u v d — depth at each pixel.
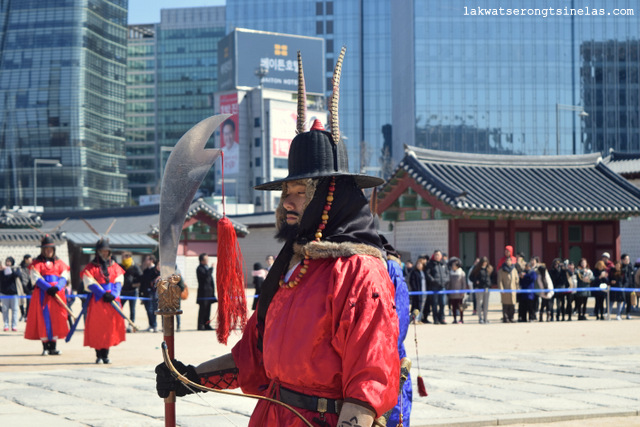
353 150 146.00
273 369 3.24
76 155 150.38
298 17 149.12
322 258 3.23
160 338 18.14
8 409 8.68
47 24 152.50
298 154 3.39
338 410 3.12
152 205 57.94
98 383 10.61
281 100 118.56
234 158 117.44
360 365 2.96
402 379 3.65
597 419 8.36
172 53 188.88
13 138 151.50
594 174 33.62
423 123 111.75
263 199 110.75
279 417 3.21
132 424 7.81
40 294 14.40
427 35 112.25
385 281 3.16
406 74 118.38
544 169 33.44
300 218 3.41
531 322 23.75
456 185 30.88
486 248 31.50
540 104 112.00
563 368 12.14
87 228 58.97
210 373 3.65
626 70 112.19
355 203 3.35
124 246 47.75
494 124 111.94
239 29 118.62
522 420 8.14
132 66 189.88
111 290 13.08
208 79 187.12
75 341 17.50
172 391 3.60
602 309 25.00
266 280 3.41
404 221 32.50
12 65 153.00
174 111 187.75
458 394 9.63
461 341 17.23
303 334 3.14
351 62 148.00
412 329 20.83
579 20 112.44
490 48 112.38
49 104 151.25
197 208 46.91
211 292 20.97
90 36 154.38
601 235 33.28
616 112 112.12
